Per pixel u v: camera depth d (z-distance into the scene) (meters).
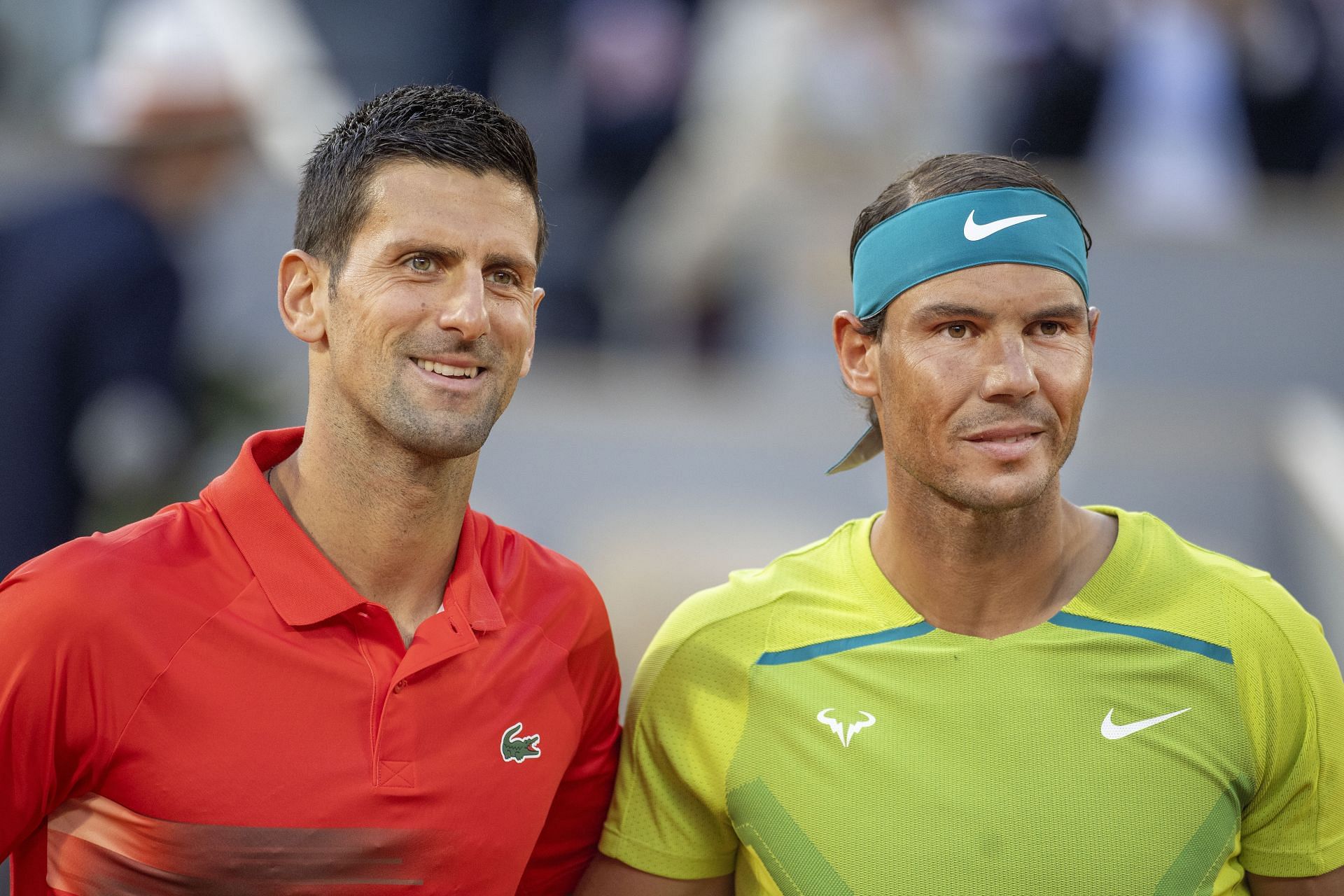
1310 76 28.11
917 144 26.62
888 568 10.33
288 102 25.28
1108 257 27.62
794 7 26.33
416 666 9.39
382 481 9.48
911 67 26.28
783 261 26.84
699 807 10.48
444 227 9.23
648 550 26.08
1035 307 9.60
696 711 10.38
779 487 26.67
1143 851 9.39
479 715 9.62
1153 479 26.83
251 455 9.76
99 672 8.95
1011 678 9.79
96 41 26.25
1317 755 9.75
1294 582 25.98
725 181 27.05
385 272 9.27
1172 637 9.82
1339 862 9.83
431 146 9.33
